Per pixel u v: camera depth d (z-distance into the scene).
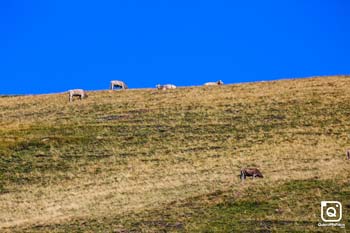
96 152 72.81
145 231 45.00
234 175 60.38
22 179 65.62
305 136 74.31
